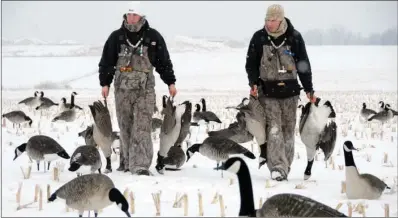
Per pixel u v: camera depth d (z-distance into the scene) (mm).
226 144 9203
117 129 16062
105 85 9445
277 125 8727
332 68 59000
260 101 8852
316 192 7543
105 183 6012
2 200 6875
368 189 6977
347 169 7027
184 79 51875
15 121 16203
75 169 7992
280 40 8805
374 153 11820
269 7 8766
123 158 9539
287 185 8047
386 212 5934
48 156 8922
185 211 6055
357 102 28719
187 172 9422
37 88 42688
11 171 9023
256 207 6504
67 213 6250
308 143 8703
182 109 9312
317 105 8961
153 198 6355
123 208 5742
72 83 49625
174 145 10227
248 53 9031
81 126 17047
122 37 9141
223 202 6707
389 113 18156
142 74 9094
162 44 9312
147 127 9078
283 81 8742
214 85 47688
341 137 14688
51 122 18500
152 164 10398
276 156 8602
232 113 22016
